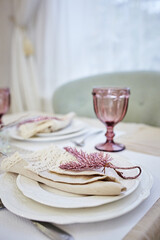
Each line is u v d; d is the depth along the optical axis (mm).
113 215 282
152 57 1456
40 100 2084
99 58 1692
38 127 658
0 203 343
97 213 292
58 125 682
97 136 706
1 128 757
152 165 472
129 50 1533
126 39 1532
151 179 370
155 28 1408
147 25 1432
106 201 297
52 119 702
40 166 383
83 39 1751
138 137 696
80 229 288
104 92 572
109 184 312
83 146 603
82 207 297
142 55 1482
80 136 705
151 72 1290
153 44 1437
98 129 785
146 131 770
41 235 285
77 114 1465
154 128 814
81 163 368
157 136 704
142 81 1293
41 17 1952
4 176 388
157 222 297
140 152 562
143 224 290
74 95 1474
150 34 1433
